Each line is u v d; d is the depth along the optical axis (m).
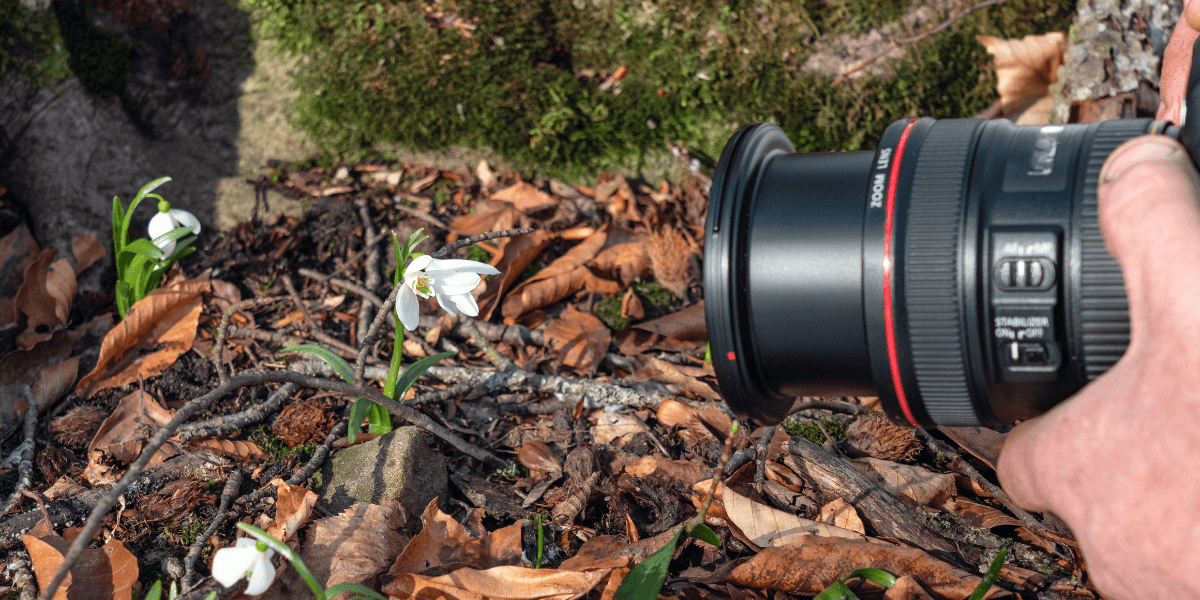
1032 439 0.52
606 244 0.77
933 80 0.80
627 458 0.65
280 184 0.80
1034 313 0.54
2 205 0.75
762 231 0.56
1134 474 0.49
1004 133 0.56
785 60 0.81
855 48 0.81
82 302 0.75
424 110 0.81
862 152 0.57
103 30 0.77
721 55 0.81
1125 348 0.53
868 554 0.58
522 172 0.82
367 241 0.77
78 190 0.76
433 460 0.64
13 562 0.60
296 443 0.66
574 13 0.82
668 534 0.61
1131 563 0.50
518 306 0.73
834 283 0.55
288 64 0.81
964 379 0.55
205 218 0.79
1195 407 0.49
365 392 0.63
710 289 0.56
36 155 0.76
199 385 0.70
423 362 0.66
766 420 0.58
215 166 0.80
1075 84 0.73
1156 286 0.49
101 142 0.77
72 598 0.58
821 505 0.62
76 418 0.67
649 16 0.82
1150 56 0.72
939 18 0.81
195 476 0.64
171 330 0.71
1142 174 0.50
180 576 0.60
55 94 0.76
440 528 0.60
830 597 0.57
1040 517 0.61
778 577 0.58
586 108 0.82
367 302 0.74
